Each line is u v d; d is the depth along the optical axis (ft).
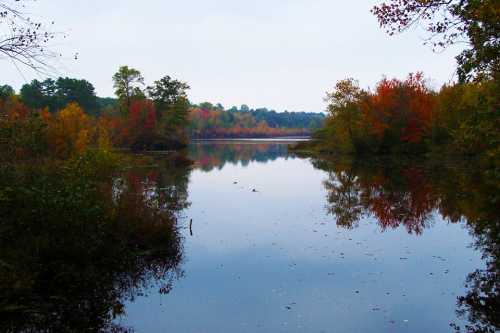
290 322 27.50
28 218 35.37
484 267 37.88
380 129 192.85
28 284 29.01
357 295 31.81
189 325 27.25
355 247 45.09
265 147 336.70
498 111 41.88
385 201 73.41
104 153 66.28
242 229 53.83
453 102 152.46
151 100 271.69
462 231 51.03
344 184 98.94
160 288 33.73
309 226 55.31
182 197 78.64
